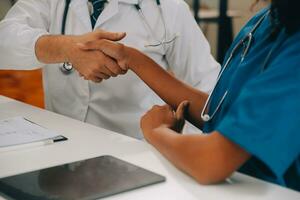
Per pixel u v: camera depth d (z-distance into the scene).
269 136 0.74
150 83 1.27
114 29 1.62
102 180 0.82
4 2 2.25
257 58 0.91
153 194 0.77
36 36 1.52
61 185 0.79
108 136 1.15
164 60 1.72
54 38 1.44
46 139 1.08
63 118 1.37
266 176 0.87
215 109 1.03
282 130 0.73
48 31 1.67
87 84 1.63
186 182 0.83
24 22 1.62
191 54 1.69
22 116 1.39
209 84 1.66
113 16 1.61
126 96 1.64
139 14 1.63
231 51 1.07
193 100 1.21
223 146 0.77
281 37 0.84
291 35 0.81
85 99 1.64
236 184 0.82
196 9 4.14
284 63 0.76
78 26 1.63
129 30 1.62
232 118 0.78
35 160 0.96
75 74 1.63
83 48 1.32
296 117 0.73
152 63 1.29
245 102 0.77
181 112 1.12
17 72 3.06
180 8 1.67
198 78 1.69
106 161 0.93
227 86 1.01
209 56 1.73
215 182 0.81
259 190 0.80
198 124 1.20
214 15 4.12
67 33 1.63
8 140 1.07
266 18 1.00
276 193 0.78
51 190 0.77
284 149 0.74
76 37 1.38
